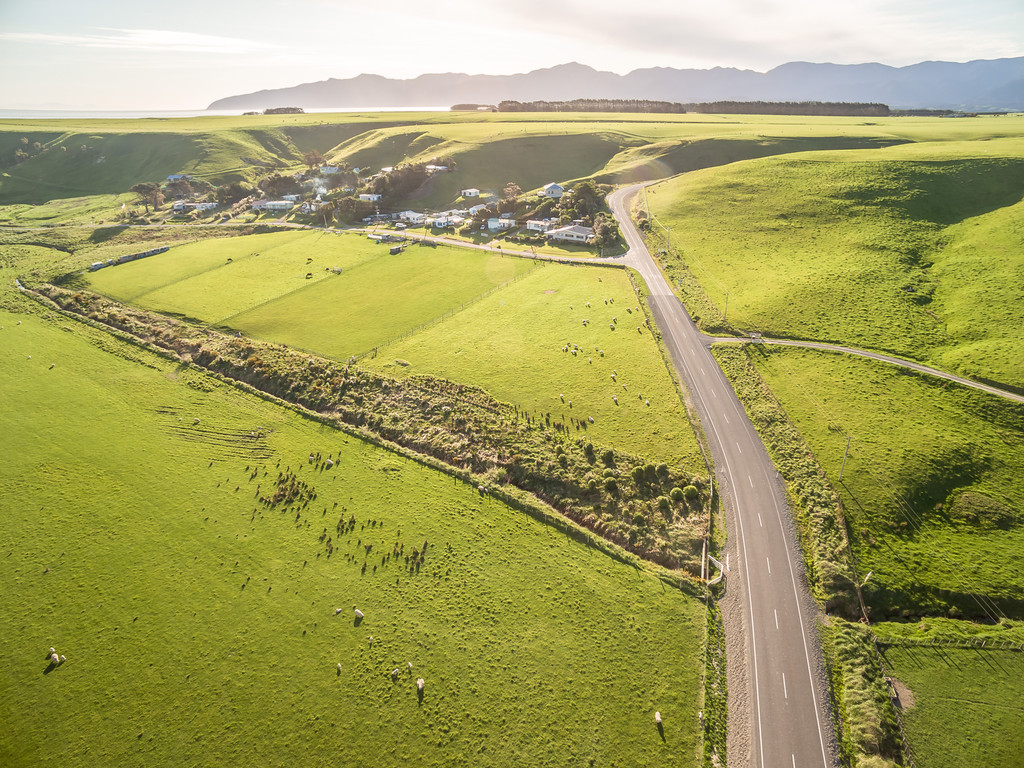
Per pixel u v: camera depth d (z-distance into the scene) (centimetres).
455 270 14450
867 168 16825
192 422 8825
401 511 6938
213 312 12388
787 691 4822
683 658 5097
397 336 11075
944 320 10088
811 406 8238
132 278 14450
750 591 5725
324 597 5853
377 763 4397
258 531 6719
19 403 9206
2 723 4734
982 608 5531
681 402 8525
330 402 9175
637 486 7031
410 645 5325
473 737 4559
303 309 12481
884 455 7200
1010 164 15500
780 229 14638
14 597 5888
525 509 6906
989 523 6334
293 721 4716
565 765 4350
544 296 12525
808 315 10506
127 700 4900
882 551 6069
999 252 11725
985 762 4306
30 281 14438
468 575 6028
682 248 14438
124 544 6544
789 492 6900
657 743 4462
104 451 8131
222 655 5278
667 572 5975
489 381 9319
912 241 13025
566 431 8069
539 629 5422
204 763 4425
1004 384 8181
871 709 4578
